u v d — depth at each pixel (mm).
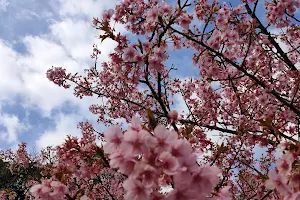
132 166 1593
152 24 4504
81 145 3379
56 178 2727
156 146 1561
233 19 6094
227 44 5852
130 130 1609
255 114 7242
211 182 1588
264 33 6289
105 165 2477
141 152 1566
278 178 2100
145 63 4211
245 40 6414
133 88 6199
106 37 4191
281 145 2361
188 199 1558
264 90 6434
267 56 7031
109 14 4348
